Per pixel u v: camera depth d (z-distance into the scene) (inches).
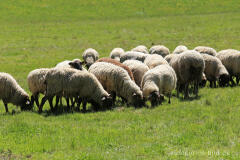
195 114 574.6
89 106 710.5
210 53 957.8
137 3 2992.1
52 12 2711.6
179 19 2444.6
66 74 620.4
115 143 448.8
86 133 490.0
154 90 644.1
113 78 682.8
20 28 2194.9
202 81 864.9
